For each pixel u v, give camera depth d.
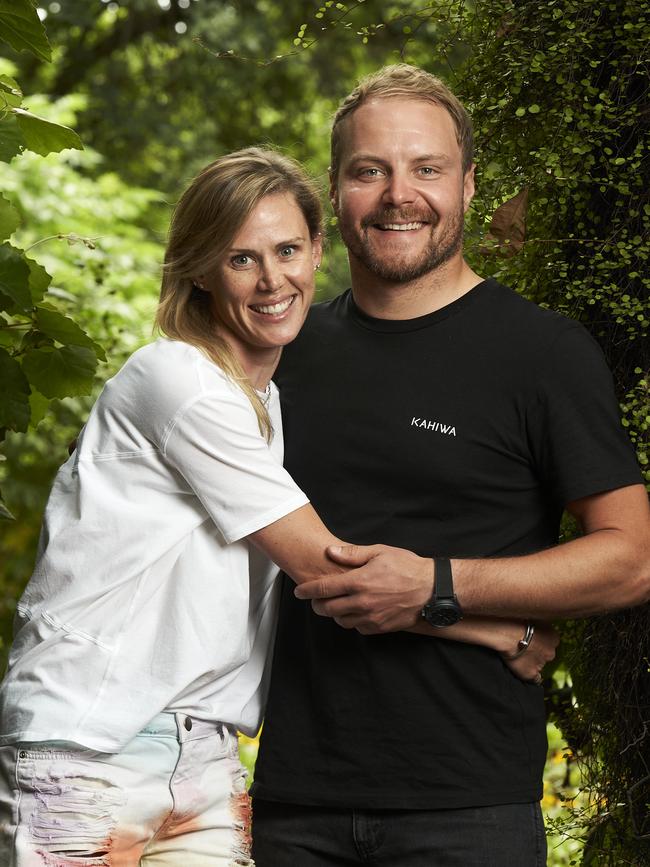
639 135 2.54
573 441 2.29
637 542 2.25
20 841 2.09
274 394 2.46
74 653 2.16
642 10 2.47
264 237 2.27
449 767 2.29
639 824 2.55
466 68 2.74
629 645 2.54
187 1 9.87
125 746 2.14
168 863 2.21
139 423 2.25
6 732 2.14
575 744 2.83
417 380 2.40
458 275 2.47
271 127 10.77
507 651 2.30
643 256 2.42
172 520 2.22
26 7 2.24
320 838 2.38
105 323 4.84
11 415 2.38
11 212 2.38
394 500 2.38
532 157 2.65
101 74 10.37
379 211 2.42
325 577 2.21
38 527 7.48
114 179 8.06
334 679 2.36
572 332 2.35
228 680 2.29
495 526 2.36
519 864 2.29
